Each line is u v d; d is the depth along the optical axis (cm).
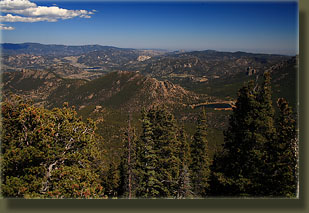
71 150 1805
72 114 1998
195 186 2695
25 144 1568
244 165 1692
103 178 3238
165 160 2497
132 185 2294
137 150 2542
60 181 1488
